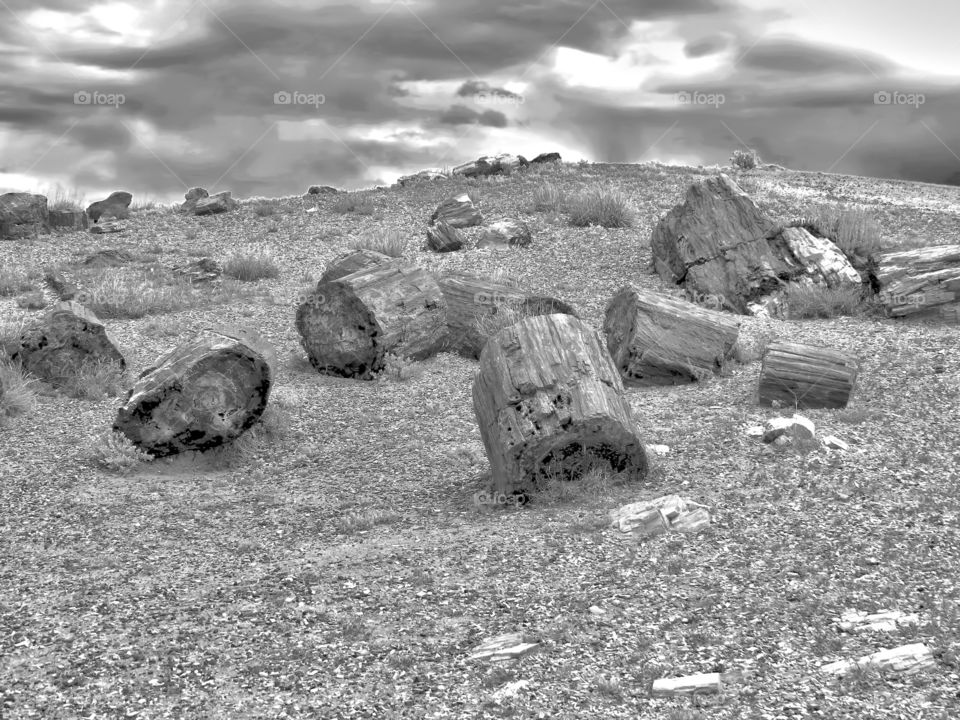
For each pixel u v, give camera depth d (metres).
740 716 6.12
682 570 8.61
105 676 7.04
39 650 7.51
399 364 17.00
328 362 17.19
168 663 7.22
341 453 13.52
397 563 9.24
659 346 15.56
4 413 14.69
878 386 14.55
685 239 21.48
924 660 6.64
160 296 22.94
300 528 10.69
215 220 34.97
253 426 14.07
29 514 11.19
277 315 21.66
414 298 17.47
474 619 7.90
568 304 18.48
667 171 41.25
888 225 28.16
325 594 8.55
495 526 10.17
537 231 27.94
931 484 10.61
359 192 39.97
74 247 30.11
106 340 16.58
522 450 10.65
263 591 8.69
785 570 8.45
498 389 11.04
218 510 11.41
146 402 13.09
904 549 8.80
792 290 19.81
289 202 38.28
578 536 9.63
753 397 14.52
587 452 10.95
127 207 39.25
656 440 12.78
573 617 7.80
